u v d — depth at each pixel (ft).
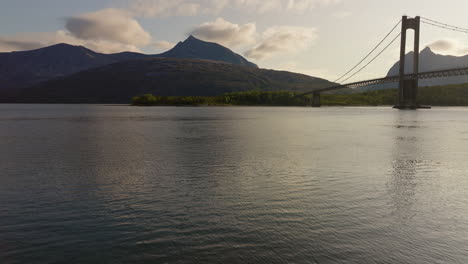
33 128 187.32
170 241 33.94
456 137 140.36
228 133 156.66
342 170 68.95
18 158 84.33
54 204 45.91
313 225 37.96
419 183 57.77
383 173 66.13
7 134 150.71
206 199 47.91
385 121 262.67
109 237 34.99
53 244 33.53
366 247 32.65
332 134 152.76
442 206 44.98
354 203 46.09
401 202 46.65
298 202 46.37
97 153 92.73
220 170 68.59
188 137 137.49
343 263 29.73
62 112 473.26
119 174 64.75
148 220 39.58
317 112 488.02
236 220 39.50
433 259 30.58
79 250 32.27
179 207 44.29
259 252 31.60
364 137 139.03
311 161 79.56
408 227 37.52
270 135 147.02
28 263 29.94
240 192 51.55
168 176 62.95
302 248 32.37
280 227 37.37
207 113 448.65
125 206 44.83
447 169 70.69
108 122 248.11
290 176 62.90
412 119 294.25
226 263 29.71
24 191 52.60
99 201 47.16
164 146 108.27
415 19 549.13
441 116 355.15
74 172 66.80
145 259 30.50
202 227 37.40
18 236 35.37
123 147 105.70
